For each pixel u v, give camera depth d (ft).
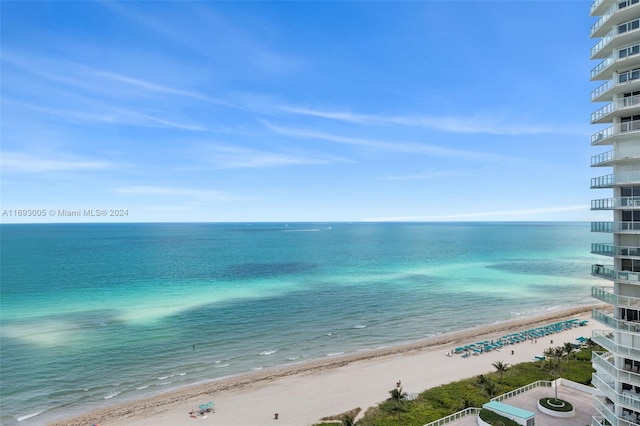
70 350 214.69
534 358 200.95
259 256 626.64
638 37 91.56
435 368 196.03
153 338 236.02
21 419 149.48
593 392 135.54
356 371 194.39
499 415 128.36
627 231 92.89
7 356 205.26
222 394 169.99
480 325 279.08
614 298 97.91
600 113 103.65
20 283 388.57
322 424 141.59
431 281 424.05
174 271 465.06
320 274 459.32
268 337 243.81
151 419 149.18
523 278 448.24
